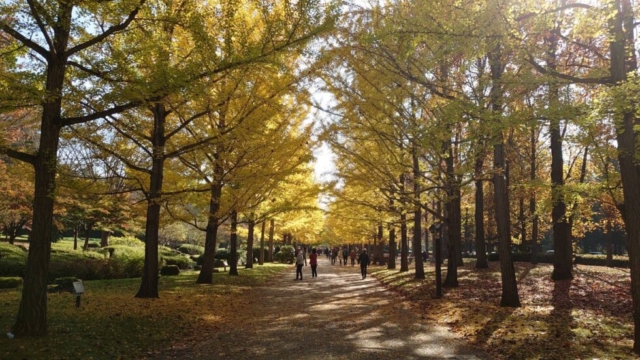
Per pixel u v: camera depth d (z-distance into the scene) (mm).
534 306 11086
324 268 36188
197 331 8609
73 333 7211
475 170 12727
